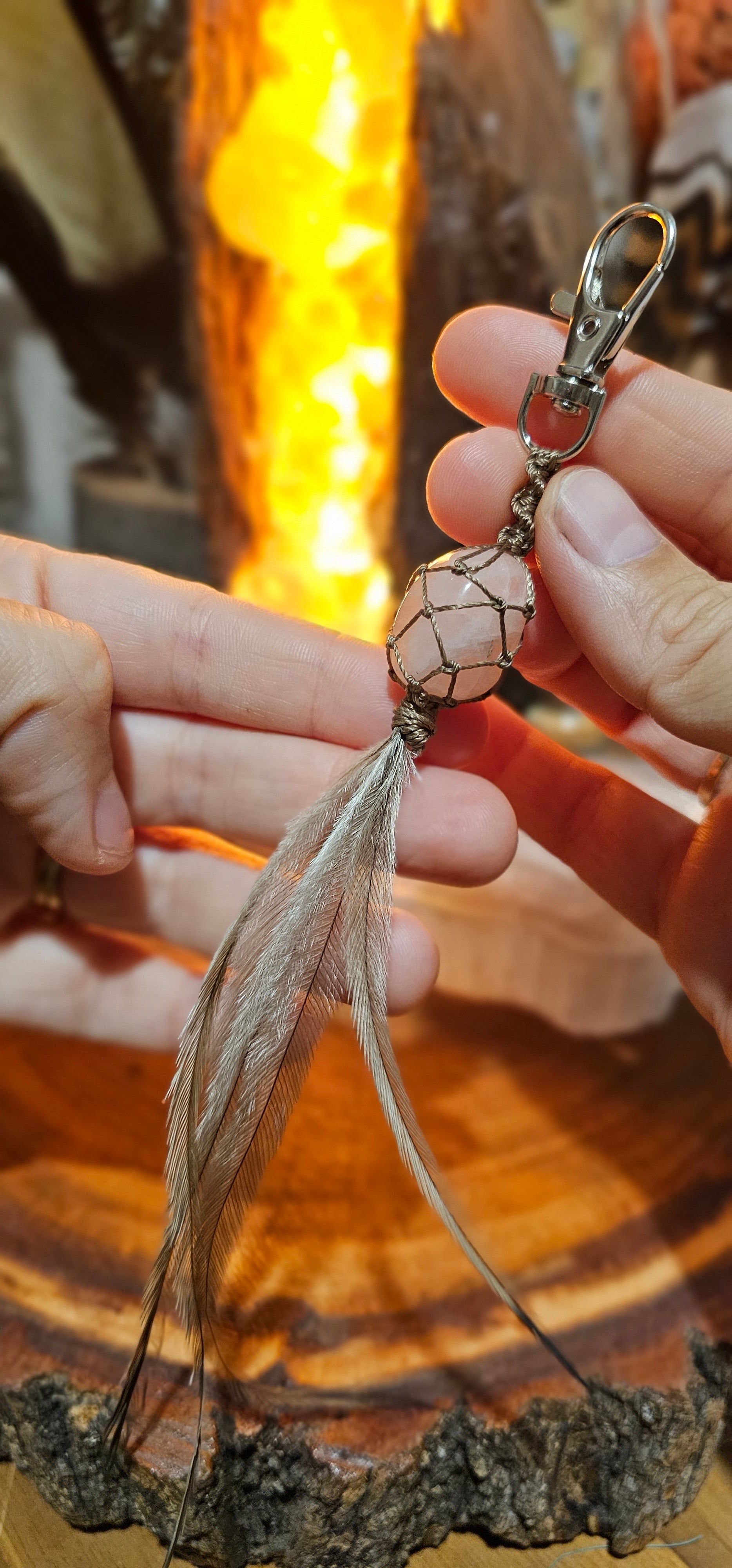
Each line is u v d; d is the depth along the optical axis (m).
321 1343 0.11
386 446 0.21
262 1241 0.12
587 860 0.14
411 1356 0.11
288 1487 0.10
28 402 0.22
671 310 0.21
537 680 0.14
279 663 0.12
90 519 0.23
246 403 0.21
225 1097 0.10
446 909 0.16
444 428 0.21
